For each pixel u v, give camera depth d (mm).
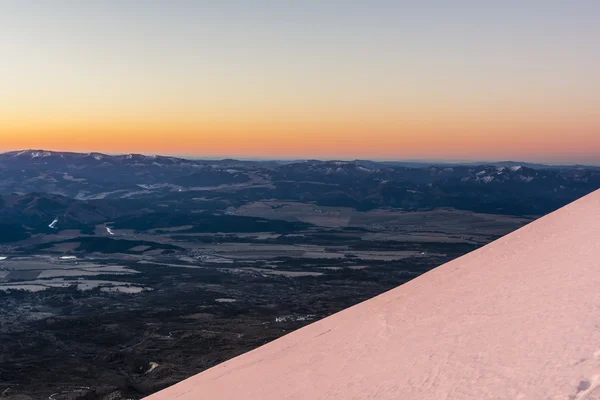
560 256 15289
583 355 8984
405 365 11750
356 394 11312
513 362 9703
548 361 9203
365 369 12758
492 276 16141
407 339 13641
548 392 8180
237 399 14828
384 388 10961
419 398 9734
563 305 11516
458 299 15242
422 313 15492
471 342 11469
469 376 9797
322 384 12992
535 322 11133
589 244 15305
